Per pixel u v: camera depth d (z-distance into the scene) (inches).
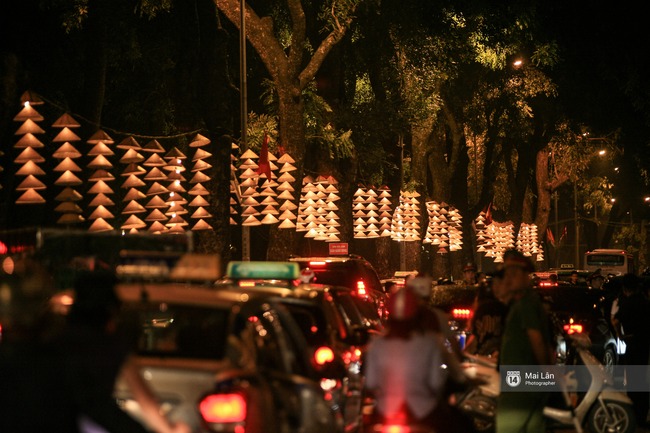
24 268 623.5
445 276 3715.6
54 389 400.8
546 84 3275.1
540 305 700.7
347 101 2701.8
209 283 859.4
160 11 2417.6
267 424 540.4
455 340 842.2
